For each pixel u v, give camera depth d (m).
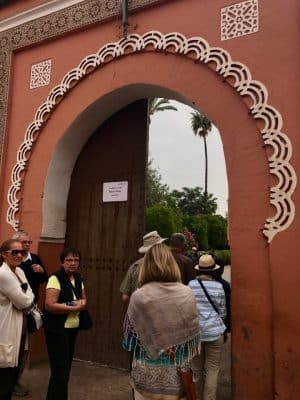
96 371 4.82
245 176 3.78
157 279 2.32
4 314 3.00
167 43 4.44
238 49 3.99
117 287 5.06
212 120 4.07
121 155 5.28
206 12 4.26
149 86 4.62
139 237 4.98
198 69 4.22
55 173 5.30
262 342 3.48
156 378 2.20
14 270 3.20
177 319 2.21
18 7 5.86
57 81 5.29
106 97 4.91
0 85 5.80
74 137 5.31
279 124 3.64
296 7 3.76
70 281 3.56
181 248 4.52
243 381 3.52
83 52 5.12
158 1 4.55
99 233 5.30
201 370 3.64
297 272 3.38
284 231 3.49
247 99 3.86
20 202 5.34
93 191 5.43
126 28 4.77
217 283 3.69
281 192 3.54
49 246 5.24
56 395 3.24
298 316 3.33
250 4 4.00
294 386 3.27
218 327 3.54
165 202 25.44
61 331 3.35
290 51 3.71
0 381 3.00
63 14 5.35
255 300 3.56
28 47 5.66
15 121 5.59
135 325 2.25
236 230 3.74
